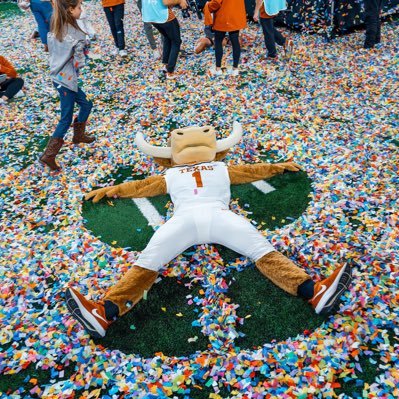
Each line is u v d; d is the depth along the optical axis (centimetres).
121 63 736
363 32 739
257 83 594
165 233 294
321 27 725
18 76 714
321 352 240
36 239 353
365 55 648
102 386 236
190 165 348
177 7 1027
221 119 511
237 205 370
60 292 299
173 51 614
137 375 239
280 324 264
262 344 253
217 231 303
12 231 366
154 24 588
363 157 410
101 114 566
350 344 243
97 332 251
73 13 389
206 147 348
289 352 241
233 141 370
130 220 368
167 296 291
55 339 265
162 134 500
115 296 268
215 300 282
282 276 276
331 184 379
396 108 497
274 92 566
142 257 287
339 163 407
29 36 974
